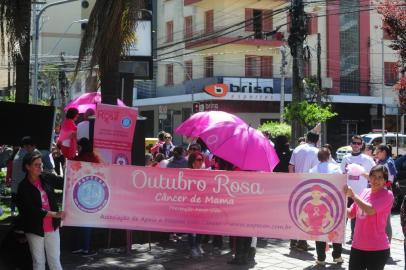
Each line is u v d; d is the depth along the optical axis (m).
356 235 6.08
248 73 37.84
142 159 10.31
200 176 7.55
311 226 7.22
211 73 38.56
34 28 30.03
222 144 8.63
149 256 9.20
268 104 37.34
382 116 36.09
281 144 11.01
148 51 14.12
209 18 38.72
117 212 7.48
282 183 7.35
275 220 7.39
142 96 45.31
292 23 19.67
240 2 37.56
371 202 5.93
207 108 35.03
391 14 20.22
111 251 9.49
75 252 9.23
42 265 6.67
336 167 9.19
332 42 39.09
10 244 6.87
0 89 35.25
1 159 16.00
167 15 43.44
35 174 6.55
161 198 7.57
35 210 6.50
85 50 9.45
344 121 39.25
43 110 10.39
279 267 8.60
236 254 8.72
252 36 36.16
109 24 9.11
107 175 7.46
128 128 9.15
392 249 10.34
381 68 40.09
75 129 9.98
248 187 7.46
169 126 41.91
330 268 8.56
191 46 38.34
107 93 10.57
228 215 7.52
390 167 10.95
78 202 7.35
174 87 42.25
